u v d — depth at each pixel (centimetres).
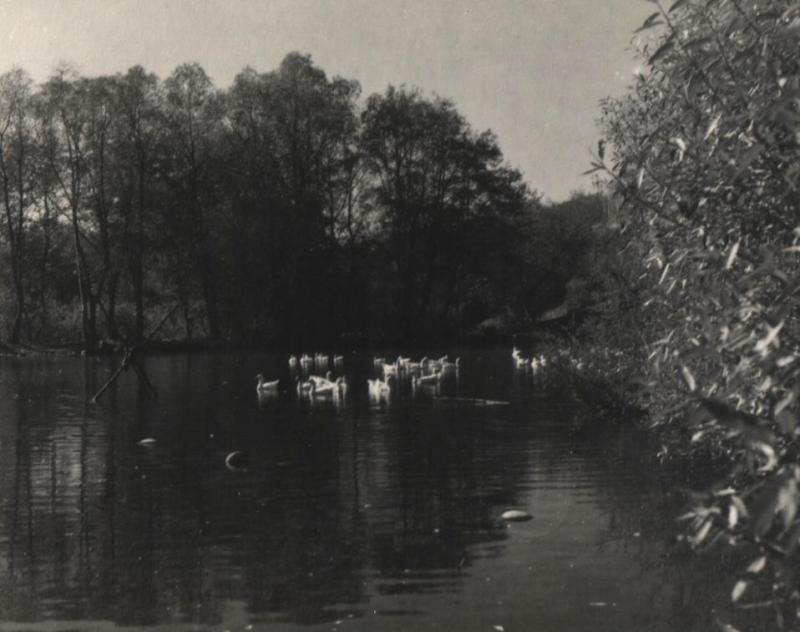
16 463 1748
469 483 1467
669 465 1559
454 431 2100
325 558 1049
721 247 630
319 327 6544
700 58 635
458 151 6850
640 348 1888
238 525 1216
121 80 6012
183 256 6347
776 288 570
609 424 2131
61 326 6388
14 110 5966
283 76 6438
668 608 853
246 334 6347
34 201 6353
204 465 1695
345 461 1712
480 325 7788
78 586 964
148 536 1165
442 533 1151
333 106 6500
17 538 1168
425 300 7019
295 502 1351
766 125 564
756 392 564
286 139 6419
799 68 566
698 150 633
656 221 701
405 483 1482
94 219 6391
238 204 6138
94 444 1997
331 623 840
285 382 3719
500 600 890
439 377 3694
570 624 821
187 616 868
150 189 6253
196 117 6359
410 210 6831
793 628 788
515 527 1172
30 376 4109
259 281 6109
